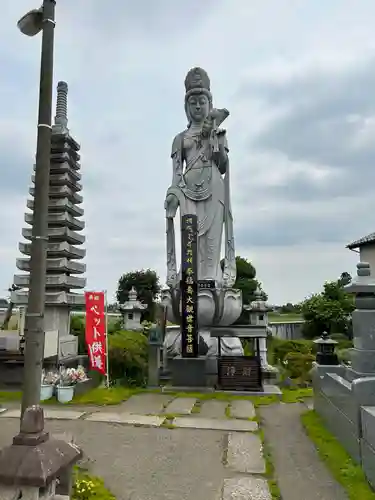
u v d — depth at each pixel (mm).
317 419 10047
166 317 17578
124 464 7219
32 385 4469
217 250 18422
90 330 14508
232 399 12805
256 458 7520
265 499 5910
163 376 15641
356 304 8625
